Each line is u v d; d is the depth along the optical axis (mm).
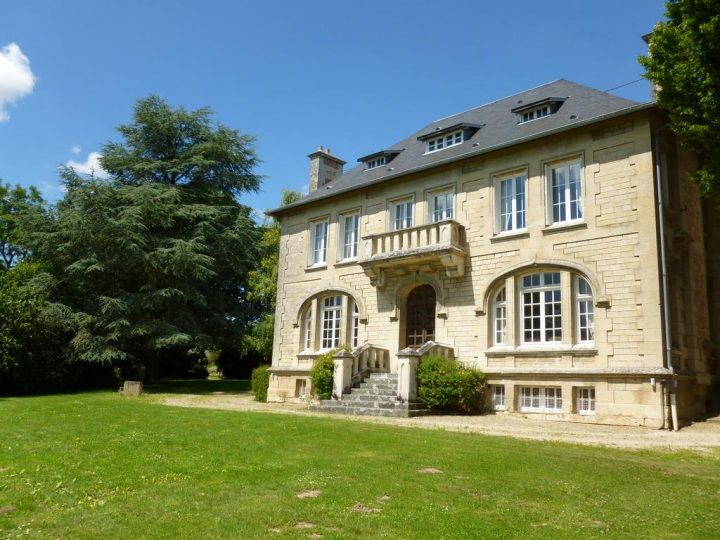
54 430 11281
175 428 11695
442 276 19297
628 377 14766
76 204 28078
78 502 6523
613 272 15633
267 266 36625
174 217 30578
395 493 7066
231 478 7664
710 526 6191
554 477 8125
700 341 16312
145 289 28438
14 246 41281
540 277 17281
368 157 24406
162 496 6785
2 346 24500
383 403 16797
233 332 31766
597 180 16344
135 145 32812
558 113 18609
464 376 16641
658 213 15219
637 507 6832
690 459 10086
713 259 18047
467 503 6762
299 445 9984
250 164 34531
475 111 23844
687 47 13078
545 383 16250
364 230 22141
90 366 29453
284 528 5746
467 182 19266
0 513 6086
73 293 29891
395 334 20359
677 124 13773
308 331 23750
